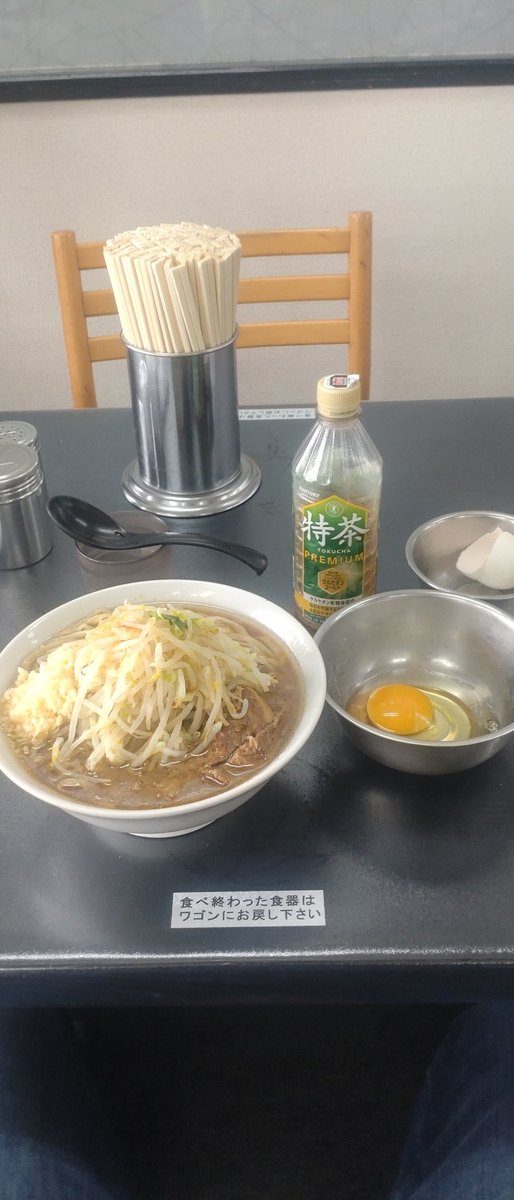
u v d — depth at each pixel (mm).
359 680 580
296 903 447
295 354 1439
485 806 494
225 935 434
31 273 1377
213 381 725
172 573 695
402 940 427
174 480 768
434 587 590
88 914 447
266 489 802
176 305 667
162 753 469
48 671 491
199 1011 849
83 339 1021
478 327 1441
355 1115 771
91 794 454
